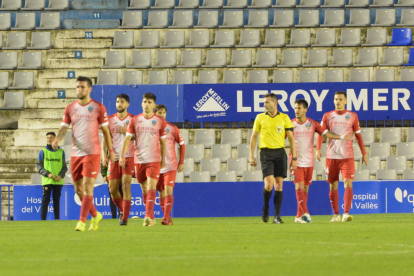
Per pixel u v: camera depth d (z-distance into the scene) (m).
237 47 87.06
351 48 86.00
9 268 22.12
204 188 63.91
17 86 84.50
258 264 22.81
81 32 89.25
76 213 63.22
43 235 35.62
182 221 54.00
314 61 85.25
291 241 31.22
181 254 25.80
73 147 38.34
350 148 48.84
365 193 64.25
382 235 34.69
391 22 89.56
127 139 43.53
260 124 46.09
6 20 90.81
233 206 63.97
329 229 39.22
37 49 87.69
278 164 46.28
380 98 77.44
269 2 92.25
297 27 89.12
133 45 87.31
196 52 86.25
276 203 46.72
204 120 77.94
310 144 48.38
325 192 64.12
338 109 49.00
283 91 77.62
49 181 60.44
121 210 49.19
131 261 23.69
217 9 92.56
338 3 92.00
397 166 74.12
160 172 47.31
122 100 47.03
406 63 84.69
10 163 76.50
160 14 91.25
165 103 78.00
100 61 86.19
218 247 28.44
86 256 25.30
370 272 21.08
